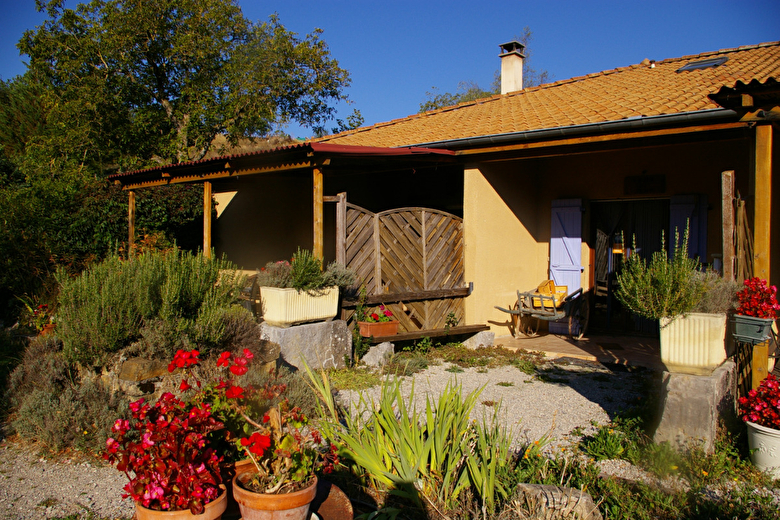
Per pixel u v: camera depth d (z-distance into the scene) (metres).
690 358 4.16
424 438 3.83
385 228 7.52
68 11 19.22
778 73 7.33
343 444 3.50
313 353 6.39
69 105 18.16
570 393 5.88
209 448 2.64
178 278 4.91
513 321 9.02
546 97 10.10
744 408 4.11
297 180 11.00
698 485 3.56
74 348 4.53
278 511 2.51
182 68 20.72
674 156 8.19
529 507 3.07
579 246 9.03
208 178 8.70
